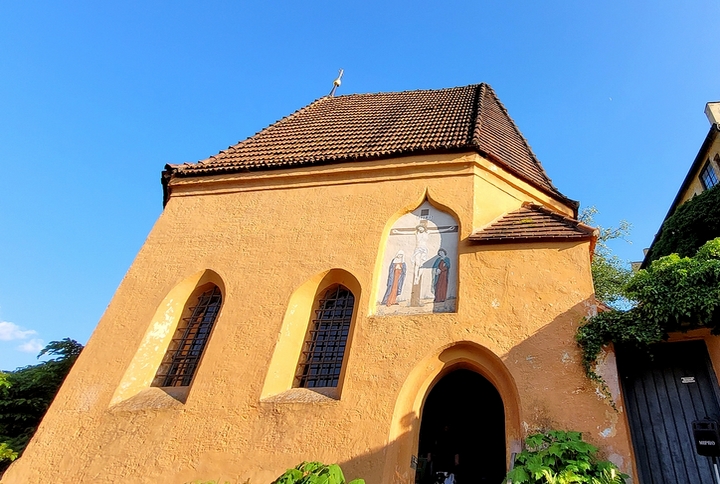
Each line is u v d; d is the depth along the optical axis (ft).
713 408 21.03
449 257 28.04
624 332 21.99
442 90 55.31
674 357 22.82
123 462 23.82
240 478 22.06
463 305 25.16
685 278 21.93
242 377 25.64
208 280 31.42
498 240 27.04
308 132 43.86
